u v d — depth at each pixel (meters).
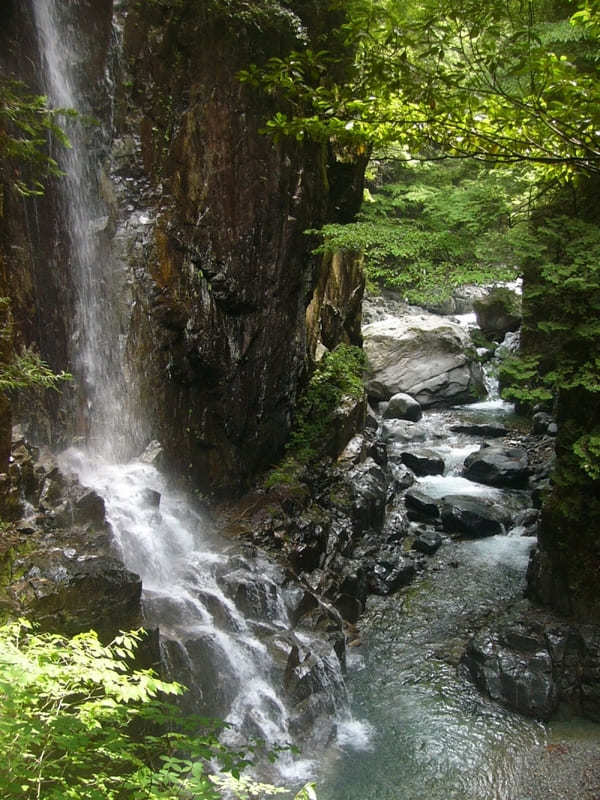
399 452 15.90
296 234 11.23
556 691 8.48
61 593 6.13
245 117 10.14
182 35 9.42
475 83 5.36
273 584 8.89
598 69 5.47
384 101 5.67
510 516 13.00
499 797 7.11
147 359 9.34
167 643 6.97
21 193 7.33
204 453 10.30
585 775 7.36
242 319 10.67
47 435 7.93
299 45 10.52
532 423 17.62
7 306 7.11
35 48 7.79
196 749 3.52
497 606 10.62
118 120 9.04
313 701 8.00
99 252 8.87
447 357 19.56
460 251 7.87
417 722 8.30
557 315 8.66
